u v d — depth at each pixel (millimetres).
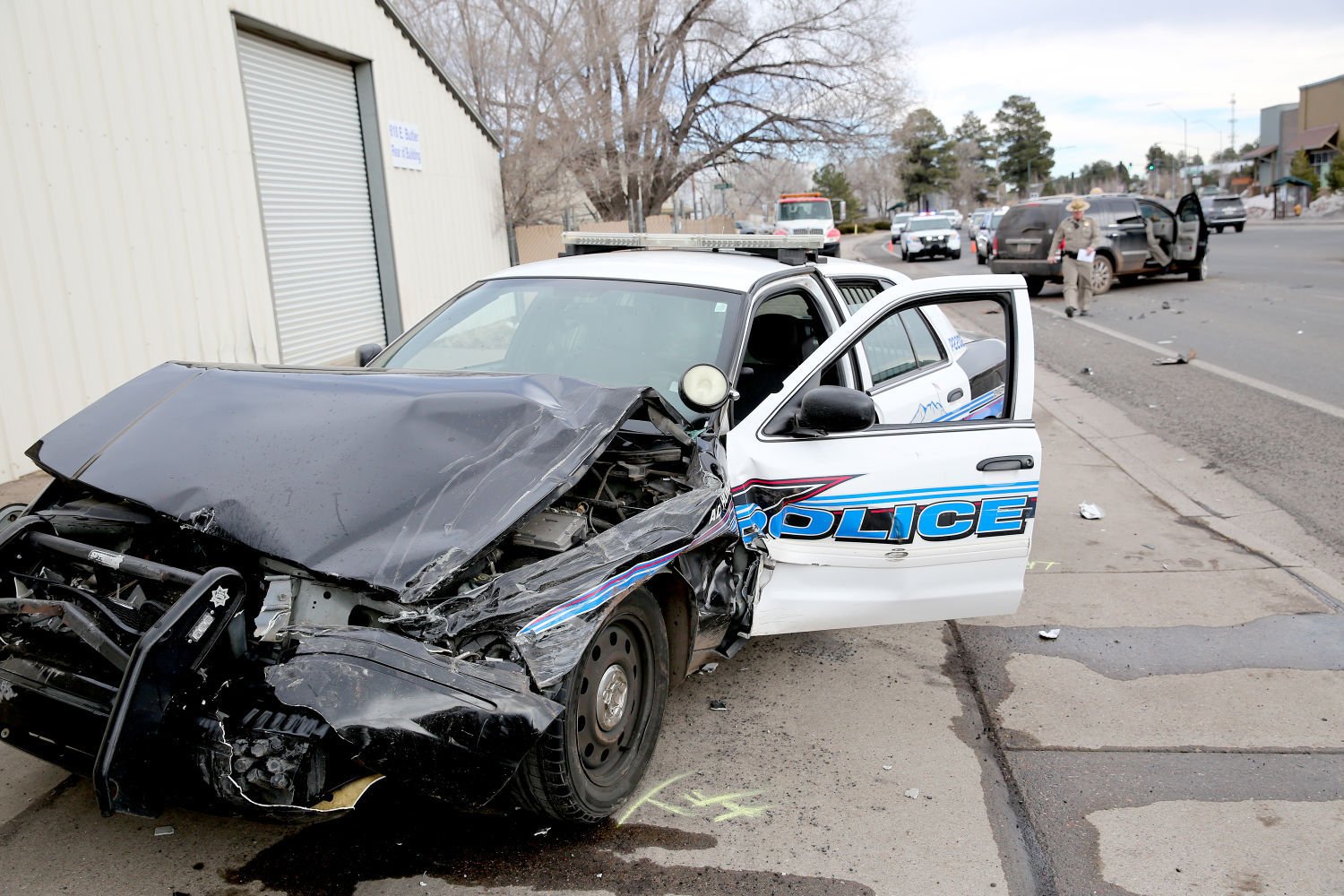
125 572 2711
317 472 2900
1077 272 16938
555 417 3131
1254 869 3053
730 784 3471
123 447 3170
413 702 2451
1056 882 2984
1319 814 3338
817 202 38062
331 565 2623
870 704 4102
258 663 2584
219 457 3027
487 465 2934
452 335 4500
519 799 2893
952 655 4605
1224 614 5031
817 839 3162
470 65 22297
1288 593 5273
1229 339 13742
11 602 2768
